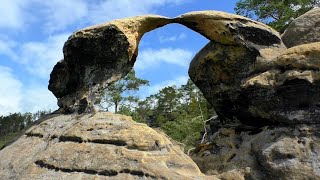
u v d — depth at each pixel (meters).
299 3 24.66
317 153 8.70
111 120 8.98
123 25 10.26
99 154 8.12
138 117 30.91
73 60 10.48
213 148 11.07
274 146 9.18
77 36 10.05
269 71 9.81
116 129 8.62
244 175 9.44
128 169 7.73
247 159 9.74
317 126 9.06
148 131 8.59
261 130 10.30
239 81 10.85
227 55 11.05
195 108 33.75
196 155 11.30
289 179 8.66
